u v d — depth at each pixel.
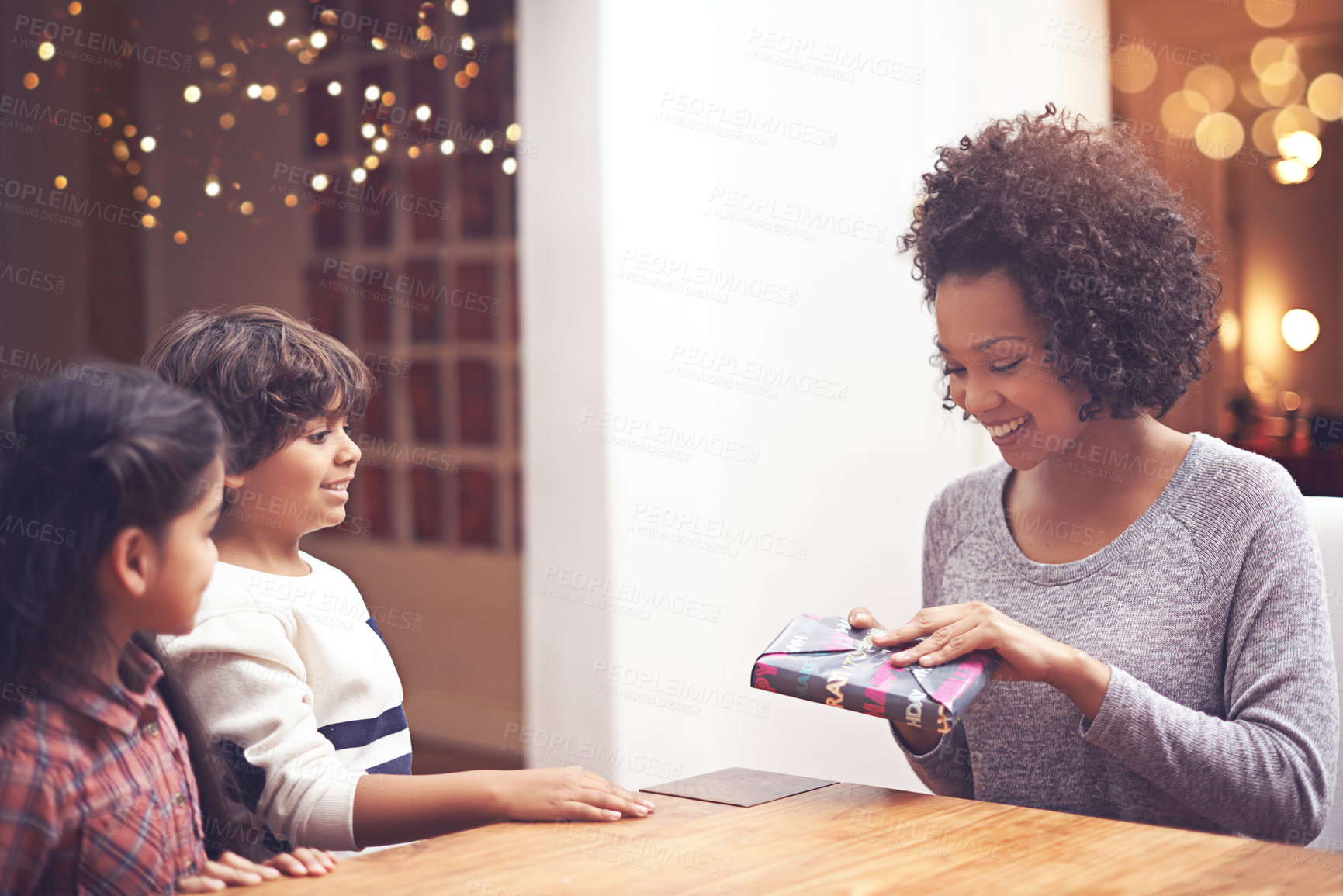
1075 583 1.17
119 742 0.82
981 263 1.12
